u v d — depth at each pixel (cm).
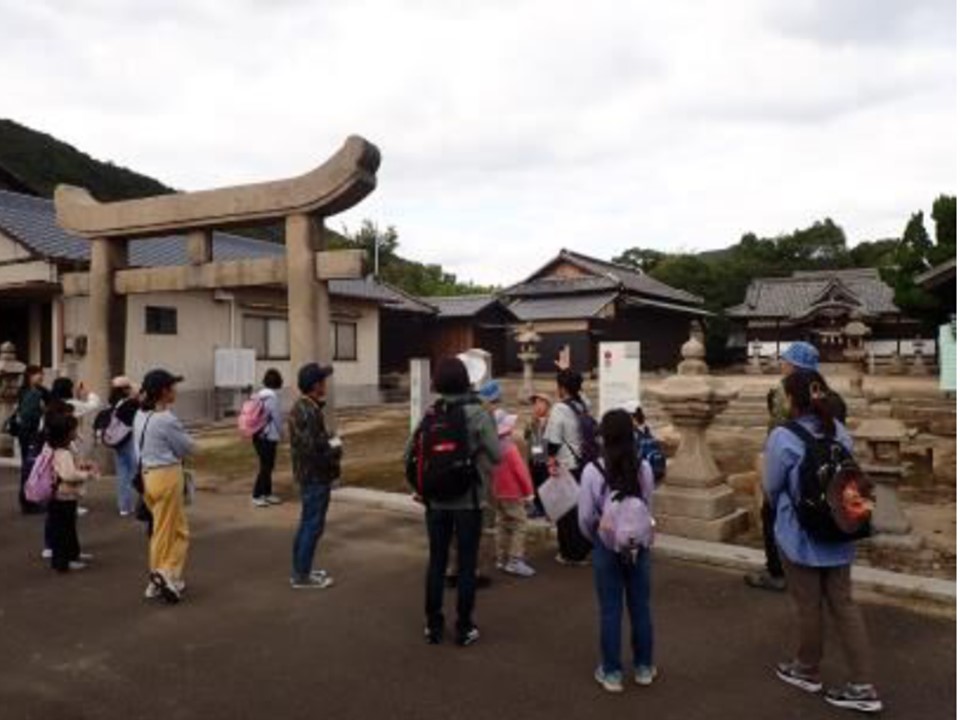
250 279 1076
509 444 628
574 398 638
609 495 408
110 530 803
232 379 1923
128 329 1709
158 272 1155
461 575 475
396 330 3033
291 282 1017
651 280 4628
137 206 1143
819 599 401
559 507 630
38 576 637
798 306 4397
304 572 599
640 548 406
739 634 495
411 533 778
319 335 1018
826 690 411
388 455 1329
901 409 1720
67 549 652
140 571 653
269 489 924
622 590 425
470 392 487
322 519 604
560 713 390
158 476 566
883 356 4006
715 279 5294
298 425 594
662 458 733
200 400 1895
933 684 421
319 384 604
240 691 418
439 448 466
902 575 589
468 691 416
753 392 1892
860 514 372
